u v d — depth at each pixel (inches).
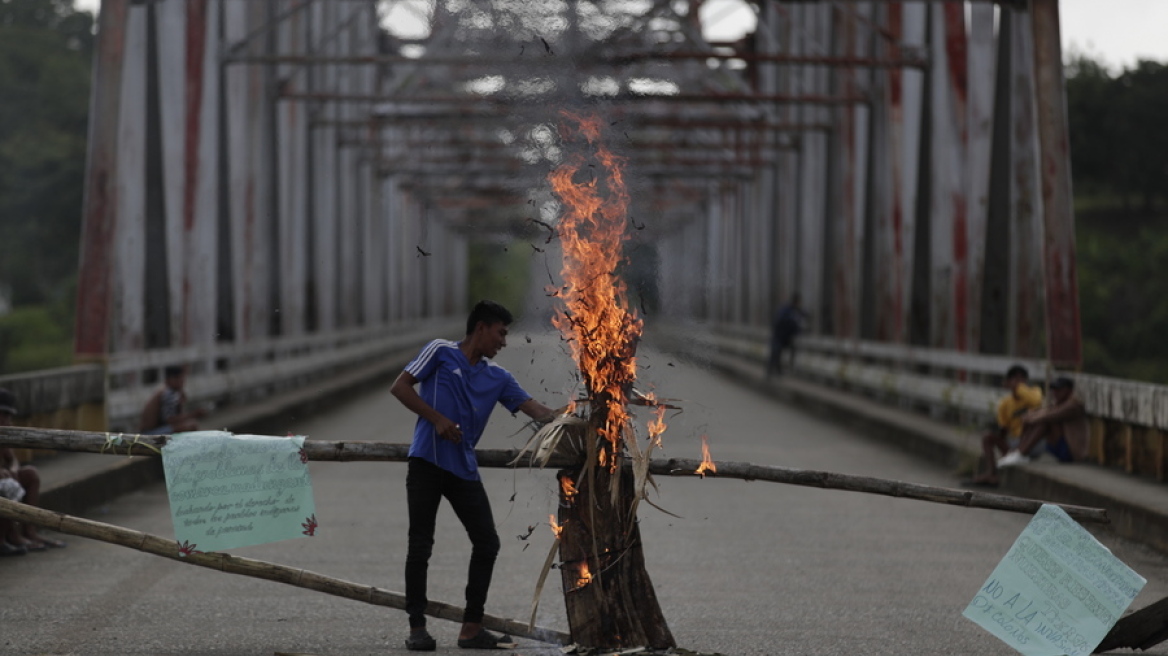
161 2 1743.4
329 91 2972.4
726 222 5310.0
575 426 541.0
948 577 808.9
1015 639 530.6
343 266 3403.1
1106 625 523.2
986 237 1764.3
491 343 575.2
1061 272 1364.4
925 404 1982.0
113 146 1370.6
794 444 1718.8
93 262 1364.4
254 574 560.7
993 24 1742.1
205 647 595.2
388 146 3922.2
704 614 690.2
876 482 545.6
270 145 2513.5
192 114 1861.5
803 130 2987.2
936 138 1939.0
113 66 1384.1
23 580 759.1
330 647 595.5
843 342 2571.4
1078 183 7800.2
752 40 3587.6
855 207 2571.4
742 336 4490.7
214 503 546.6
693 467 551.2
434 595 732.0
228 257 2150.6
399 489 1245.7
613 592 538.6
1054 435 1198.3
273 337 2541.8
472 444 576.4
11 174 6264.8
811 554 894.4
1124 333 5083.7
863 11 2561.5
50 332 6451.8
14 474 847.1
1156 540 885.8
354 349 3373.5
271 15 2404.0
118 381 1631.4
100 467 1096.2
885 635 641.0
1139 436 1104.2
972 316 1775.3
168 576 780.0
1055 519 535.8
